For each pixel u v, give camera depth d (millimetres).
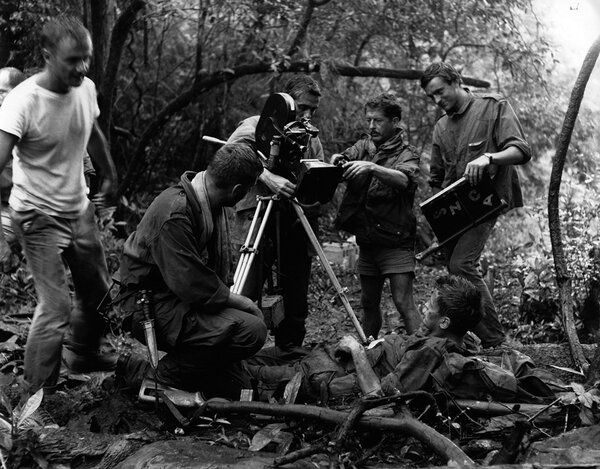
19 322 5602
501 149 4848
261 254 4707
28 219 3979
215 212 3877
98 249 4238
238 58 9297
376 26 9281
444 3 8938
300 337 5125
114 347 5129
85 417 3879
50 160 3955
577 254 5996
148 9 8672
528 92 10031
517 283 6605
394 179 4719
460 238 4918
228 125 9867
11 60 7672
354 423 3377
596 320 5719
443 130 5066
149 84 10016
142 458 3387
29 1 7371
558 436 3426
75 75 3787
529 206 9820
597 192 6879
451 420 3689
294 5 8609
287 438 3549
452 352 3834
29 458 3490
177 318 3832
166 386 3916
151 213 3773
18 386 4266
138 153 8945
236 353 3891
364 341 4465
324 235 9047
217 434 3707
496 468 3074
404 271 4906
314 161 4555
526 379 3902
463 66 10016
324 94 8969
